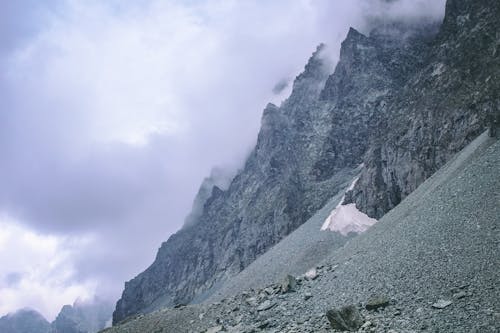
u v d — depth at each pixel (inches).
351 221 4510.3
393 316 1229.1
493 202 1685.5
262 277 4197.8
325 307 1551.4
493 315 1040.8
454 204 1898.4
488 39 4247.0
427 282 1354.6
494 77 3791.8
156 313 2411.4
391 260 1689.2
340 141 7460.6
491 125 2878.9
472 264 1330.0
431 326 1090.1
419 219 2010.3
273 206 7258.9
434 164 4035.4
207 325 1870.1
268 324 1556.3
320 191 6683.1
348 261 2046.0
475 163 2223.2
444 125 4074.8
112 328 2314.2
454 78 4328.3
